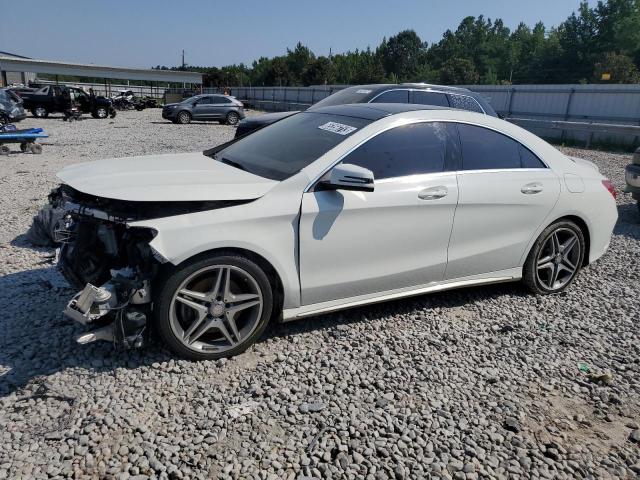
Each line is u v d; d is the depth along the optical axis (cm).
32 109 2706
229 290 328
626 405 313
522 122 2123
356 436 272
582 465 262
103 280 337
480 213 409
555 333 399
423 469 254
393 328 392
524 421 293
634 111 1956
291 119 455
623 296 478
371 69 8306
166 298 309
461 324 405
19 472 235
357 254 362
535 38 8525
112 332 310
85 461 244
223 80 8444
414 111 403
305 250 343
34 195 791
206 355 329
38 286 425
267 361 336
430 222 387
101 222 325
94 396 290
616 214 500
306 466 250
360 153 365
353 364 339
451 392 315
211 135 1944
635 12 6506
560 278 480
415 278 396
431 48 11044
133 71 4644
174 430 269
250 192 328
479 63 9925
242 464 249
